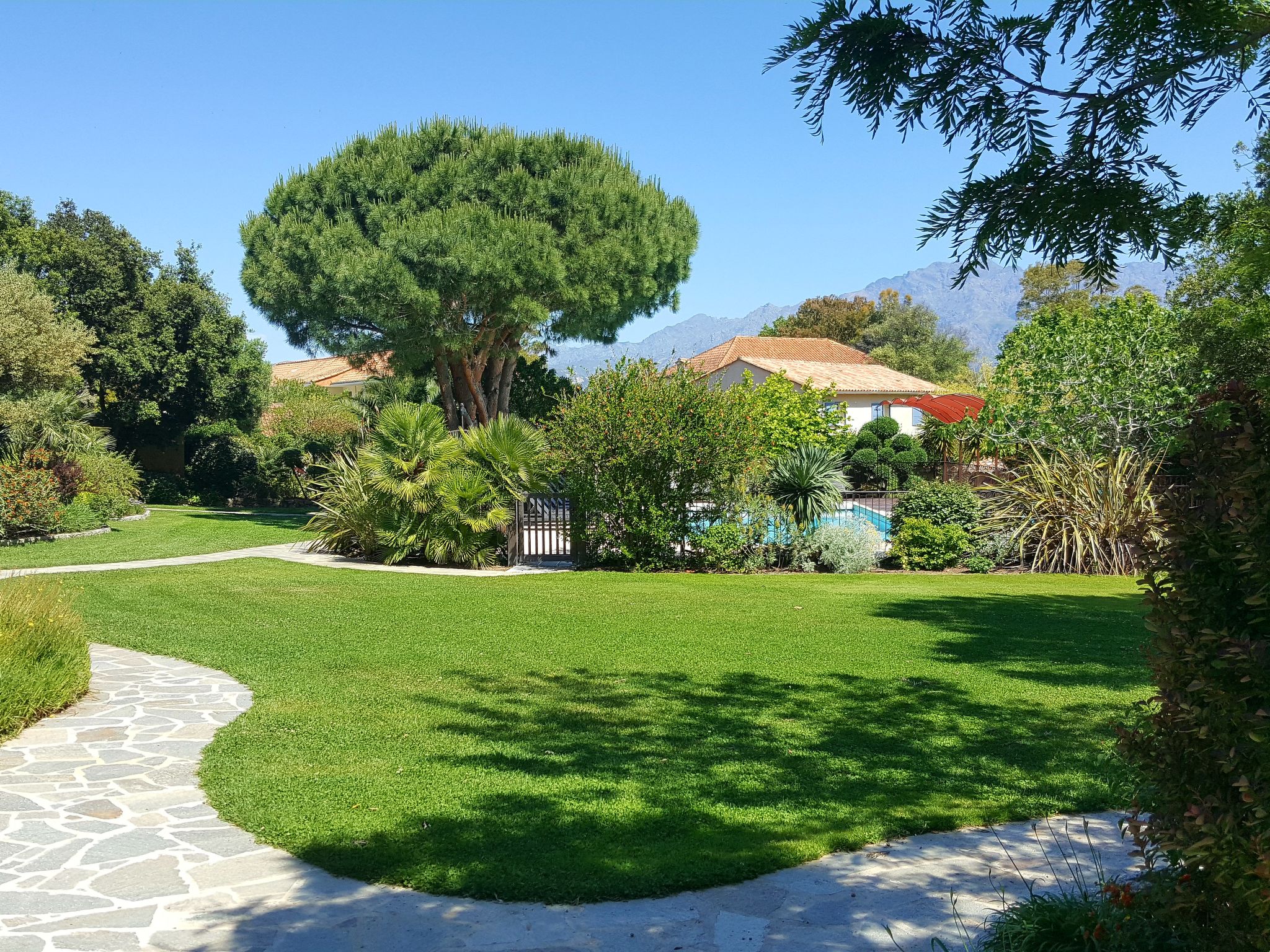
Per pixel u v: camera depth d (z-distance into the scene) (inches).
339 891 162.2
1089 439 736.3
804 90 123.5
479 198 931.3
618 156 1016.2
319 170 957.2
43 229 1197.1
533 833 188.1
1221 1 112.7
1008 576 616.4
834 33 120.8
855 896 162.2
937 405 1138.0
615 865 172.7
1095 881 167.3
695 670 335.9
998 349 814.5
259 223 951.6
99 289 1193.4
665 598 500.1
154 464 1375.5
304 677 318.0
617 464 633.0
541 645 375.2
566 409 653.9
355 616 436.5
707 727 267.4
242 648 363.3
